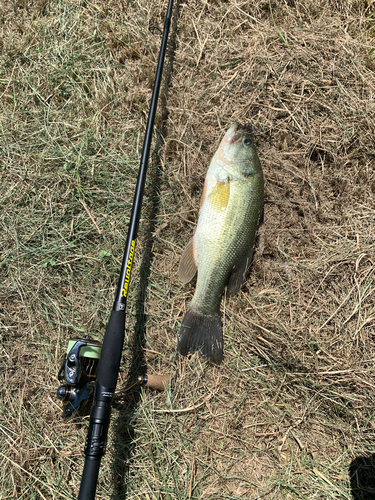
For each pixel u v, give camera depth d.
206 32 0.79
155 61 0.79
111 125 0.77
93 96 0.78
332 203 0.77
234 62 0.78
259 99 0.77
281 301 0.74
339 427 0.71
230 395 0.72
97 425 0.52
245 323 0.73
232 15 0.79
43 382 0.71
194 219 0.75
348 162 0.77
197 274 0.68
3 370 0.71
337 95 0.77
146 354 0.72
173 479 0.68
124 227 0.75
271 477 0.70
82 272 0.74
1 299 0.73
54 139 0.76
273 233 0.76
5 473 0.68
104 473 0.67
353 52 0.77
